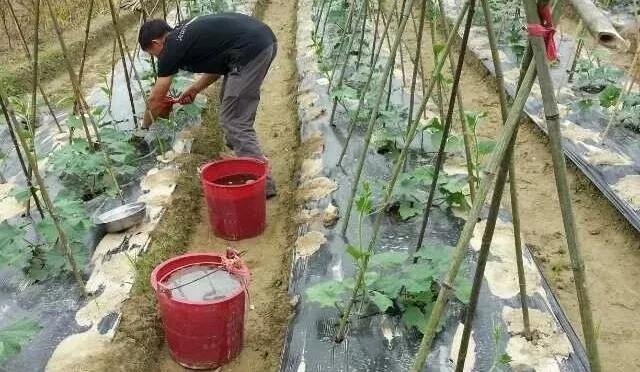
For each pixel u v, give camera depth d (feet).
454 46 26.45
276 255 14.06
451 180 12.93
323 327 10.50
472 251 12.12
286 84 24.86
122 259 12.50
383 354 9.88
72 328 10.76
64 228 11.71
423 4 12.02
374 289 10.27
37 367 9.91
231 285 10.56
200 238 14.74
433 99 18.94
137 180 15.65
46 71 24.91
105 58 27.30
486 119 20.34
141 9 17.85
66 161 14.16
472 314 7.22
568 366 9.48
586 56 22.91
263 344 11.34
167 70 14.51
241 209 14.15
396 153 15.69
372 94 18.34
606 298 12.24
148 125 16.10
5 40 27.71
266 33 14.57
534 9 5.17
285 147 19.21
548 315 10.44
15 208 14.23
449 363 9.60
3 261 11.18
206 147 18.29
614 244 13.80
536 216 14.93
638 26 16.42
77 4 31.30
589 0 4.91
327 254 12.53
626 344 11.08
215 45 14.19
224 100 14.78
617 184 14.93
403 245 12.50
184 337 10.32
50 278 11.89
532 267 11.68
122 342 10.52
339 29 25.66
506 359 8.21
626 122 17.51
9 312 11.10
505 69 22.90
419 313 10.12
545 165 17.06
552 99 5.29
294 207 14.96
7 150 17.39
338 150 16.52
